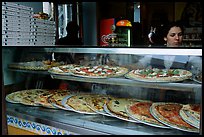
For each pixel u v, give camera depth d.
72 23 1.81
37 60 1.70
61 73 1.54
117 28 1.64
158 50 1.23
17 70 1.64
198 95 1.21
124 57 1.46
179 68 1.26
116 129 1.15
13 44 1.45
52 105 1.47
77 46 1.56
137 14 1.95
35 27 1.58
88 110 1.36
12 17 1.43
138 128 1.14
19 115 1.42
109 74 1.39
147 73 1.33
